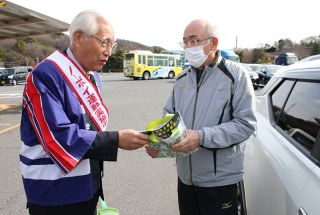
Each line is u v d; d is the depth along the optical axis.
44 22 10.77
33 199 1.76
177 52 35.12
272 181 2.01
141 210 3.58
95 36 1.74
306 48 48.03
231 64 2.16
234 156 2.16
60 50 1.79
